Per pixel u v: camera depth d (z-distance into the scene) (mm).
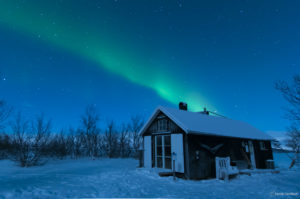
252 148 15094
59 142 26328
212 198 6160
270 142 17438
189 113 13828
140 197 6016
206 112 17188
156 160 12000
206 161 10539
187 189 7469
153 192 6738
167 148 11320
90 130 27500
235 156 13031
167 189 7305
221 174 9773
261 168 15141
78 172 11156
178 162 10203
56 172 11305
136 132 31391
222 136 11266
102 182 7891
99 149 29578
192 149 10016
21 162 15500
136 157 27312
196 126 10617
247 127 17281
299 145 16000
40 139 17781
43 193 5672
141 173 10414
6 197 5039
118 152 29516
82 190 6367
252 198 6195
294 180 9883
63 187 6578
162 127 11883
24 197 5164
